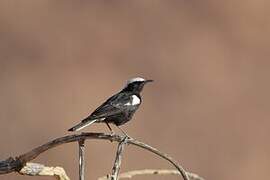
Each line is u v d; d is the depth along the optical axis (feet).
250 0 135.85
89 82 127.03
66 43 130.72
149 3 135.64
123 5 135.54
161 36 133.39
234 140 122.83
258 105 127.34
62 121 122.31
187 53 131.95
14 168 22.75
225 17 135.23
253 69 131.03
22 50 128.88
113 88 127.54
